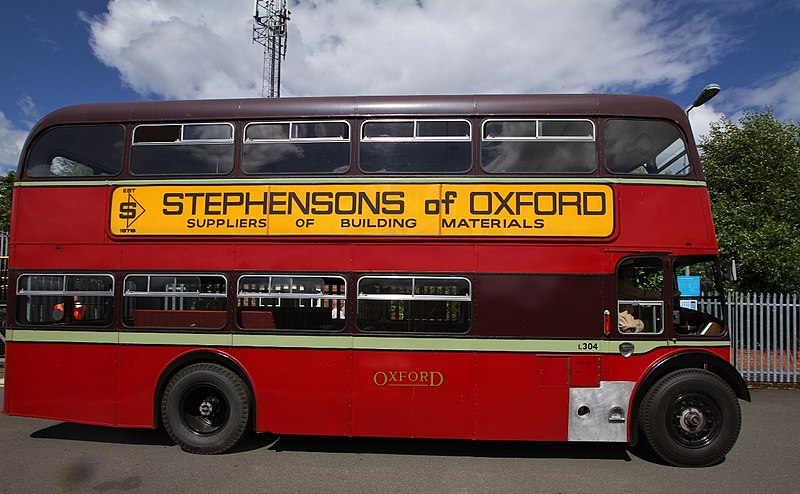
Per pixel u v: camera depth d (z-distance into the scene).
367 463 5.47
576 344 5.46
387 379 5.59
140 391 5.81
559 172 5.62
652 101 5.74
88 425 6.96
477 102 5.78
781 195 13.58
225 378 5.71
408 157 5.73
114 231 5.89
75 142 6.07
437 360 5.56
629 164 5.61
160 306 5.87
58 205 5.98
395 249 5.63
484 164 5.66
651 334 5.46
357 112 5.81
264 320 5.76
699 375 5.43
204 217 5.82
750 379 9.78
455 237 5.59
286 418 5.67
